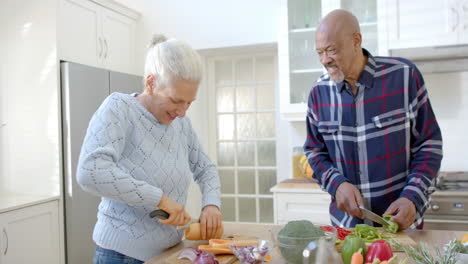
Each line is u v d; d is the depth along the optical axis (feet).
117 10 11.39
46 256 8.91
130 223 4.06
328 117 5.44
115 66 11.46
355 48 4.99
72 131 9.28
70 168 9.26
